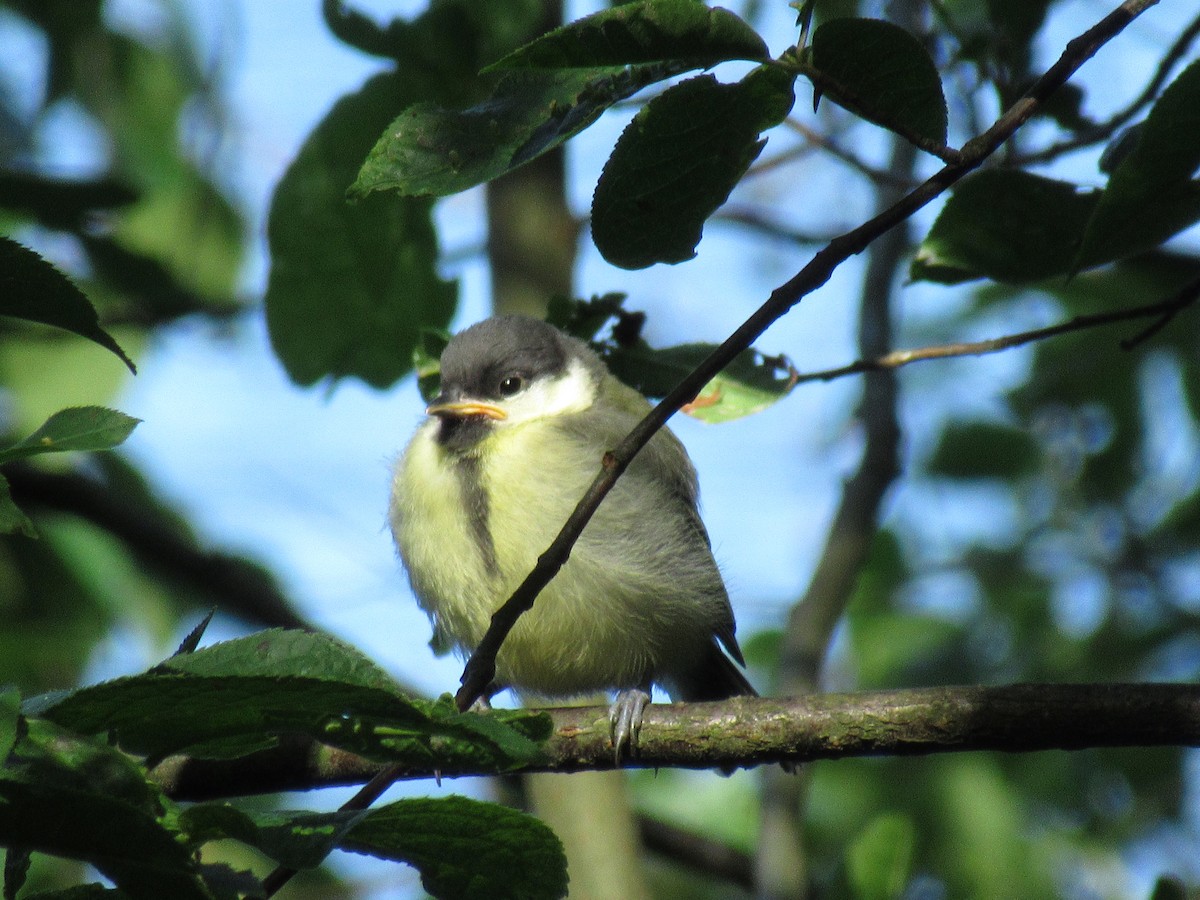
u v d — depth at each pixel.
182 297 12.98
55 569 13.24
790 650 11.55
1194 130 6.38
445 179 5.50
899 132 5.53
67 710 4.60
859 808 13.04
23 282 5.17
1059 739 6.70
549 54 5.03
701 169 5.60
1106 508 14.99
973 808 12.78
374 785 5.40
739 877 12.13
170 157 14.19
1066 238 7.99
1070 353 15.20
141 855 4.32
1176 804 13.82
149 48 14.14
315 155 9.48
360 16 9.04
